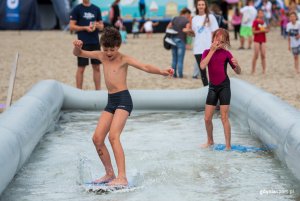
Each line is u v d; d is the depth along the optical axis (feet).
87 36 38.19
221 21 48.26
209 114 24.98
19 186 19.94
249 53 71.87
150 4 119.75
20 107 25.16
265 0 111.96
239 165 22.18
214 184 19.86
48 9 127.75
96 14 38.70
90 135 28.09
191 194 18.81
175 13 119.85
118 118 19.99
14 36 104.63
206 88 34.76
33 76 51.80
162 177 20.68
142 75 52.13
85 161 23.06
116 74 20.31
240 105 29.76
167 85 45.57
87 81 48.39
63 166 22.38
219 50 24.88
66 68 57.82
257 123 26.08
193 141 26.35
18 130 21.45
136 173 20.88
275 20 127.13
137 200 18.30
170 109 34.45
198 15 38.86
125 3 118.93
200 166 22.07
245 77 49.90
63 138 27.43
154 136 27.45
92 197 18.71
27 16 122.21
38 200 18.49
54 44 87.10
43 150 24.94
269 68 56.54
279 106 24.68
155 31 121.19
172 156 23.59
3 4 121.39
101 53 20.84
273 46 81.25
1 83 46.93
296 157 19.21
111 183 19.49
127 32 119.96
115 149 19.72
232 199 18.26
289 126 21.44
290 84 44.60
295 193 18.79
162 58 66.69
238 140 26.66
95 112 34.58
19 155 20.30
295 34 51.37
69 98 34.50
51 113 29.22
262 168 21.71
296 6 91.15
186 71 55.36
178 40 49.73
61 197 18.76
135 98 34.30
